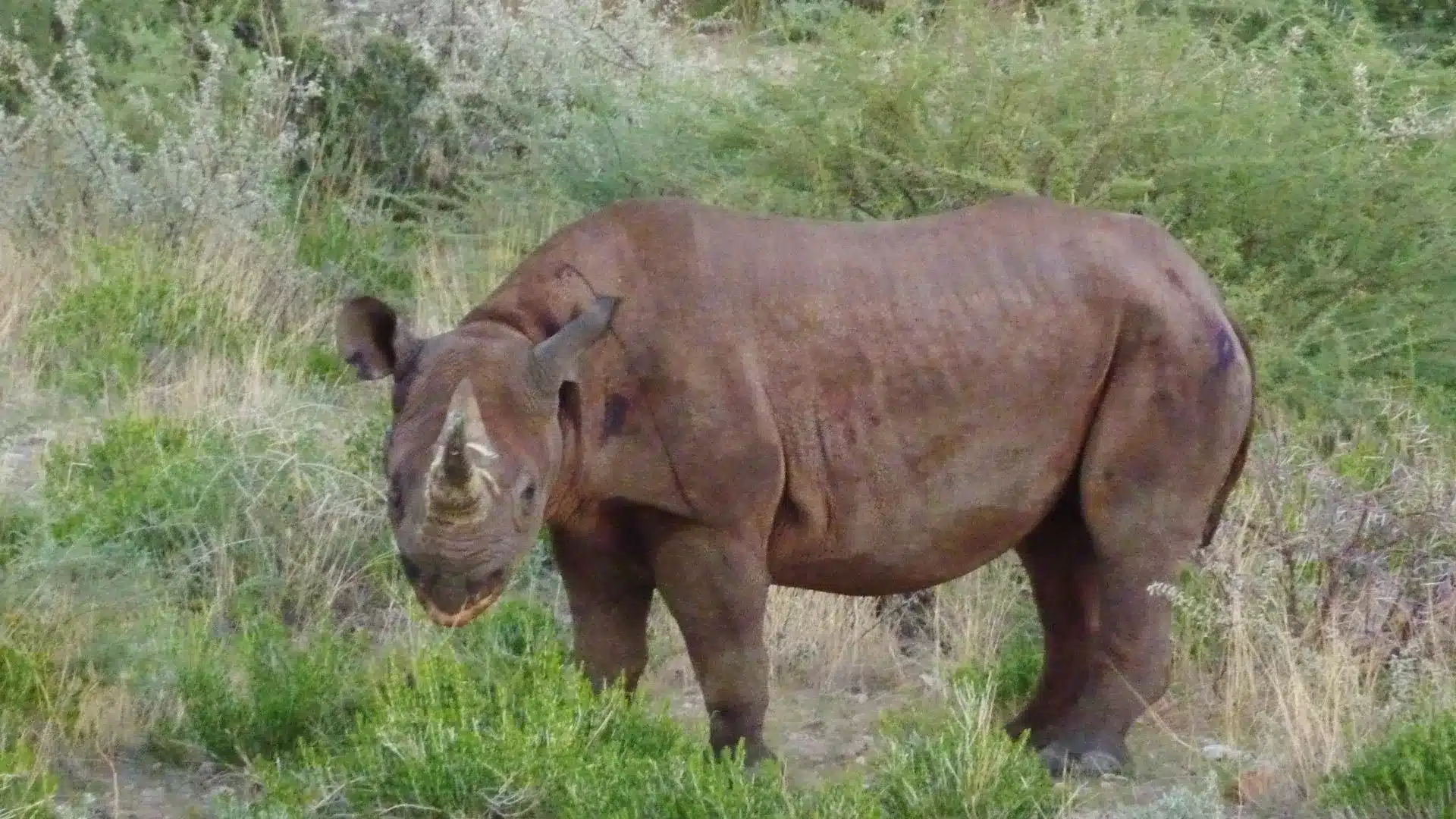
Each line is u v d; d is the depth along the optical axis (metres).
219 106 38.75
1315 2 40.84
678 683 23.80
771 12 43.06
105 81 40.59
